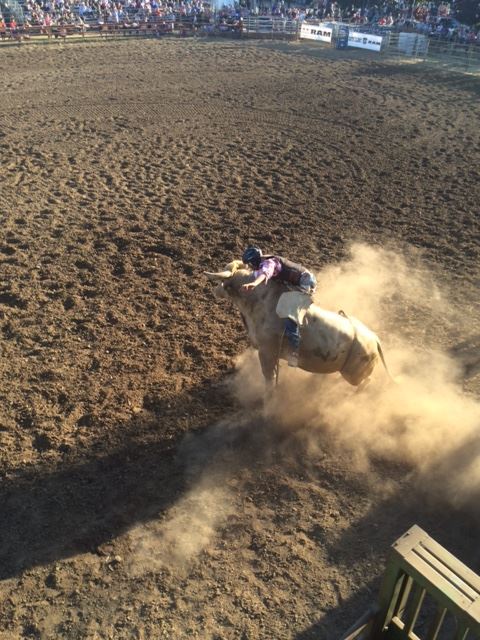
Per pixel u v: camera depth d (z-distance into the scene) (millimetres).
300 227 11422
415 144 16391
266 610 4668
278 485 5840
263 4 44750
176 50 29281
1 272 9594
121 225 11352
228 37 33750
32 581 4887
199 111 19203
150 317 8523
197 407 6816
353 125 18094
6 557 5086
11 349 7777
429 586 3268
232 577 4934
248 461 6117
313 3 45156
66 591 4816
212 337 8117
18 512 5504
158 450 6223
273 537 5297
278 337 6066
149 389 7086
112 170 14266
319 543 5242
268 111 19422
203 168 14523
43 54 27250
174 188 13289
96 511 5531
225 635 4480
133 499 5660
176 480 5879
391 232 11273
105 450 6199
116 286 9281
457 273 9836
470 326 8445
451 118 18922
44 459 6078
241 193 13055
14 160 14719
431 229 11375
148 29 33188
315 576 4945
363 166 14734
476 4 38312
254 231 11195
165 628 4531
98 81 22562
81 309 8672
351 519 5480
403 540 3496
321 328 6016
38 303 8812
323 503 5648
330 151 15828
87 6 36094
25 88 21344
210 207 12289
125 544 5219
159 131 17188
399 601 3715
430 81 24172
